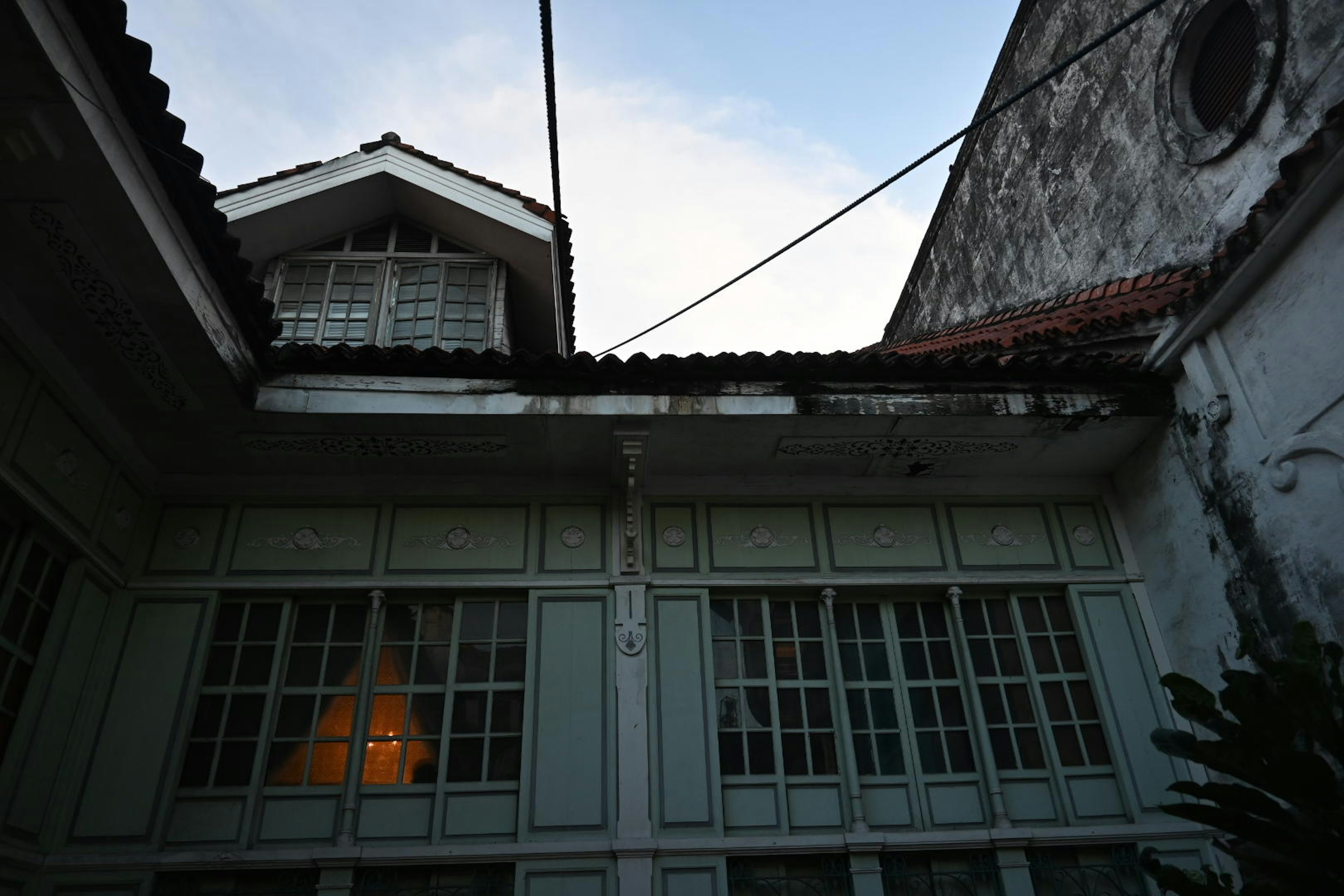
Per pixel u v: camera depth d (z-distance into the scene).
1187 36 7.78
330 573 6.38
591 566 6.55
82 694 5.75
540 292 9.25
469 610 6.45
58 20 3.65
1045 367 6.30
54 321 5.12
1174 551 6.46
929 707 6.39
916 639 6.63
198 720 5.93
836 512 6.92
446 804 5.77
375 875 5.54
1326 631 5.22
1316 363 5.28
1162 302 6.63
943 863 5.83
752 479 6.95
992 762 6.13
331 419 6.02
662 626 6.36
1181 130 7.81
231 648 6.18
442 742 5.94
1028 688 6.45
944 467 6.93
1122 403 6.41
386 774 5.87
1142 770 6.10
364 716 6.00
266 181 8.28
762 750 6.10
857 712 6.32
